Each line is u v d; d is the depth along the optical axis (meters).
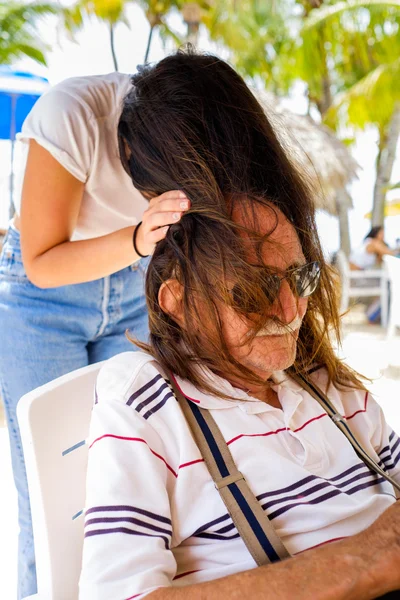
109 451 0.88
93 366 1.13
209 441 0.93
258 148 1.00
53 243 1.39
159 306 1.01
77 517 1.05
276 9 11.73
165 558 0.82
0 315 1.51
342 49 10.93
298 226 1.02
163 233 0.98
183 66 1.05
